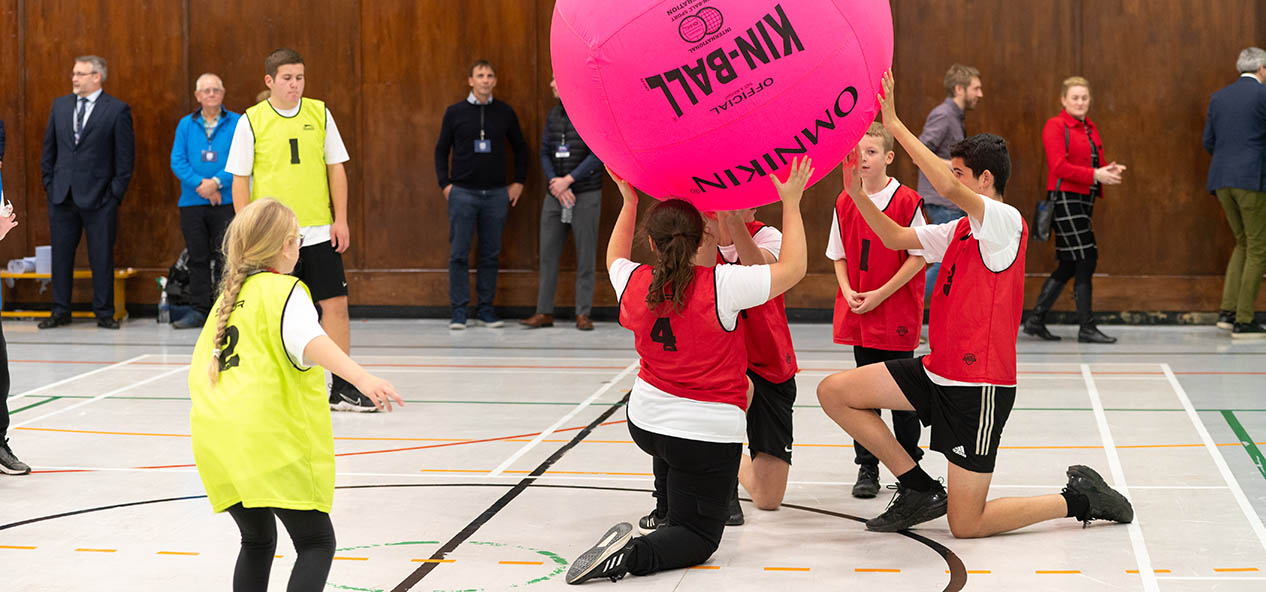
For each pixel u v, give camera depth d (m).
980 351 4.04
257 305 3.09
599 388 7.39
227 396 3.05
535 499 4.78
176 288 10.68
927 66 10.36
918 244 4.38
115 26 11.05
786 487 4.80
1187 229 10.23
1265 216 9.28
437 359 8.62
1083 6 10.17
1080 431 5.98
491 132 10.25
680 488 3.80
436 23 10.84
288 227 3.21
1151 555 3.97
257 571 3.13
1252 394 6.95
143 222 11.17
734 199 3.50
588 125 3.47
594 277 10.66
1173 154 10.20
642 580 3.76
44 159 10.47
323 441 3.13
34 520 4.47
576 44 3.35
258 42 10.97
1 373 5.13
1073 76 10.19
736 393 3.73
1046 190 10.33
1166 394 7.00
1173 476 5.05
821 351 8.92
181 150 10.31
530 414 6.56
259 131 6.44
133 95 11.08
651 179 3.49
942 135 9.17
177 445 5.79
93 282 10.83
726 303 3.63
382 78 10.93
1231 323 9.76
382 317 11.13
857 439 4.31
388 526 4.39
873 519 4.31
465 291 10.37
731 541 4.20
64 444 5.81
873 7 3.39
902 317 4.79
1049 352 8.84
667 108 3.26
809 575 3.80
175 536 4.26
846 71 3.31
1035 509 4.21
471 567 3.89
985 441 4.09
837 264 4.96
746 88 3.23
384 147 10.99
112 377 7.82
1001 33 10.27
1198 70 10.12
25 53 11.15
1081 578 3.74
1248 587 3.63
